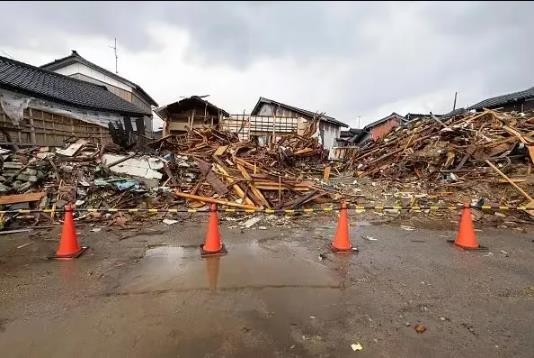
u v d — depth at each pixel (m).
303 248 5.11
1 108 10.45
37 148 8.84
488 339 2.75
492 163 9.40
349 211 7.76
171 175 8.68
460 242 5.21
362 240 5.59
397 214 7.48
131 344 2.63
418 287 3.73
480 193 8.30
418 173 10.80
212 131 14.28
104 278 3.88
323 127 26.33
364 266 4.38
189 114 22.59
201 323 2.93
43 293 3.48
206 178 8.58
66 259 4.47
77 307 3.20
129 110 18.81
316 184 10.02
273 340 2.70
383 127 35.84
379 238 5.71
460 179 9.21
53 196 6.83
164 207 7.33
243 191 8.01
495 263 4.50
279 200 8.00
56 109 12.96
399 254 4.86
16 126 10.96
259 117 20.97
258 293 3.53
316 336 2.76
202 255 4.67
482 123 12.04
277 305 3.28
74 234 4.68
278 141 18.20
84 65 25.67
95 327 2.86
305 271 4.17
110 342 2.66
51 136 12.66
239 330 2.83
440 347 2.64
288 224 6.61
